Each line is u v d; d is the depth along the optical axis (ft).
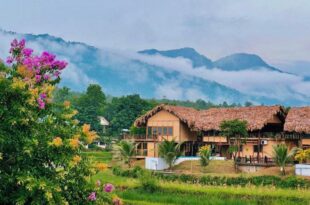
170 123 205.36
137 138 211.82
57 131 47.39
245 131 175.52
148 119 213.25
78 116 365.61
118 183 134.72
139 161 202.69
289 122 170.19
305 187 124.36
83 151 50.62
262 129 187.93
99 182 51.90
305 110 175.42
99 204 49.37
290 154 147.74
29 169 43.88
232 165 169.48
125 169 166.20
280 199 107.45
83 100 404.77
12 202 43.47
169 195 117.29
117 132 355.36
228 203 104.78
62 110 50.88
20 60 52.47
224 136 185.98
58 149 45.09
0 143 42.83
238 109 195.83
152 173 152.97
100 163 50.19
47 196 41.63
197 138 206.28
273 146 152.15
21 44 52.75
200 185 129.59
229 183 134.51
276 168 155.63
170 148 172.45
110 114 422.00
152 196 115.85
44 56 53.21
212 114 200.64
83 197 48.49
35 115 45.85
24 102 44.83
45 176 44.32
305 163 150.82
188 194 118.21
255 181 131.75
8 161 44.21
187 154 202.80
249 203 104.47
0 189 43.50
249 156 176.35
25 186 42.68
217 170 163.02
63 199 44.39
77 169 48.29
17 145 43.86
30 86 48.01
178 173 151.02
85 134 49.90
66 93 326.85
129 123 359.25
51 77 53.67
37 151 44.45
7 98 44.32
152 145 206.39
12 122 42.70
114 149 198.29
